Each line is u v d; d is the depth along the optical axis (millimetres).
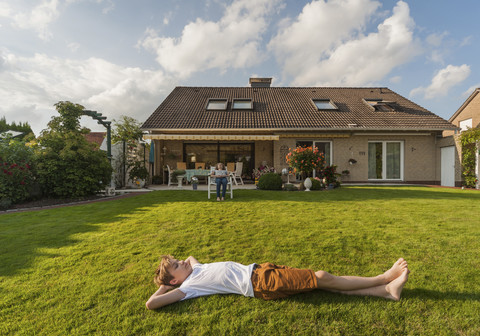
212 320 2283
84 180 9781
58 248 4191
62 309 2504
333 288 2598
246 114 16891
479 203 7848
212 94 19828
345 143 15977
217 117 16516
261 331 2139
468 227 5039
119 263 3568
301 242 4273
